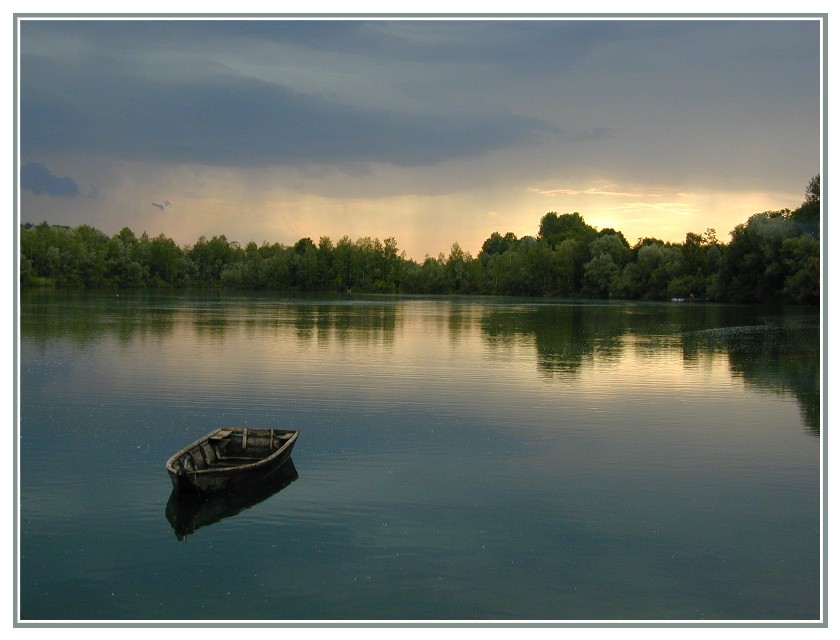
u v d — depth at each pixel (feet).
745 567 49.34
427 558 50.14
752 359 145.07
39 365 127.54
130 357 138.72
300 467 68.64
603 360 142.41
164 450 73.77
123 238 653.71
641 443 77.97
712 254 435.53
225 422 85.81
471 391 106.52
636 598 45.50
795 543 52.80
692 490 63.36
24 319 228.02
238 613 43.73
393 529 54.65
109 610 44.01
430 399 100.22
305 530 54.49
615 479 66.03
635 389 109.60
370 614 43.55
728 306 355.97
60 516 56.75
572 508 58.95
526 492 62.39
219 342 167.43
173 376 117.08
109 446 74.95
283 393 103.60
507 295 594.24
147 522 55.77
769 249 349.20
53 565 49.19
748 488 63.93
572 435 81.15
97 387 106.73
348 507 58.80
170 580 47.34
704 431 83.35
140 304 334.03
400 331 204.03
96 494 61.21
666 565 49.49
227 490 59.21
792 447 76.89
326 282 647.97
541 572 48.42
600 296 522.47
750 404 98.89
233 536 53.42
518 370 127.65
